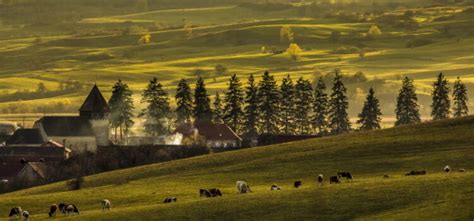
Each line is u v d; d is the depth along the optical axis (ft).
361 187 461.37
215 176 624.18
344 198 441.68
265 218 424.87
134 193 569.23
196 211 447.83
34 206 537.65
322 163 626.64
